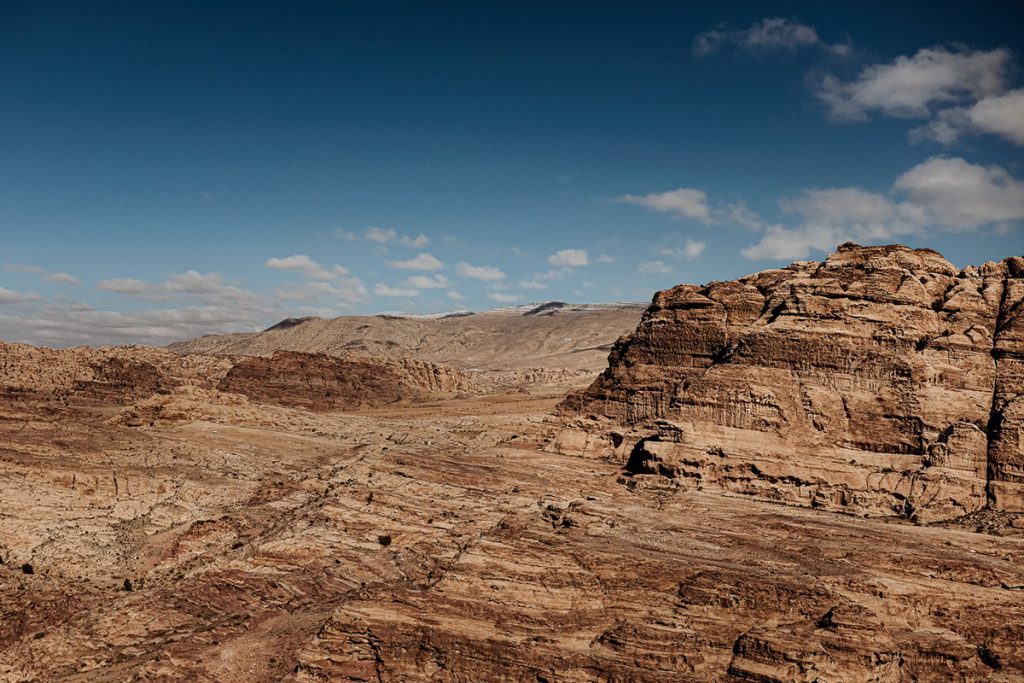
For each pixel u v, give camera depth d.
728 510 85.88
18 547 87.25
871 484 89.69
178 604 78.56
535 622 65.44
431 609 65.88
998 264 104.12
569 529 79.62
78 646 74.38
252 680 66.12
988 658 64.56
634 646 62.38
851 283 100.69
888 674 60.97
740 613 66.00
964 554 76.50
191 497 100.19
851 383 95.81
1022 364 95.00
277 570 81.88
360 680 62.66
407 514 90.25
